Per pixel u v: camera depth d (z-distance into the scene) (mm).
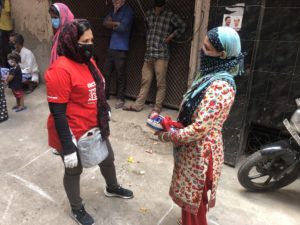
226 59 1564
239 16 2715
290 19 2756
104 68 4664
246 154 3502
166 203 2635
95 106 2023
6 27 5695
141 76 4727
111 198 2670
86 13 4883
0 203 2564
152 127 1770
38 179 2918
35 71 5496
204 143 1719
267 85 3053
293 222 2473
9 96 5262
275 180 2770
